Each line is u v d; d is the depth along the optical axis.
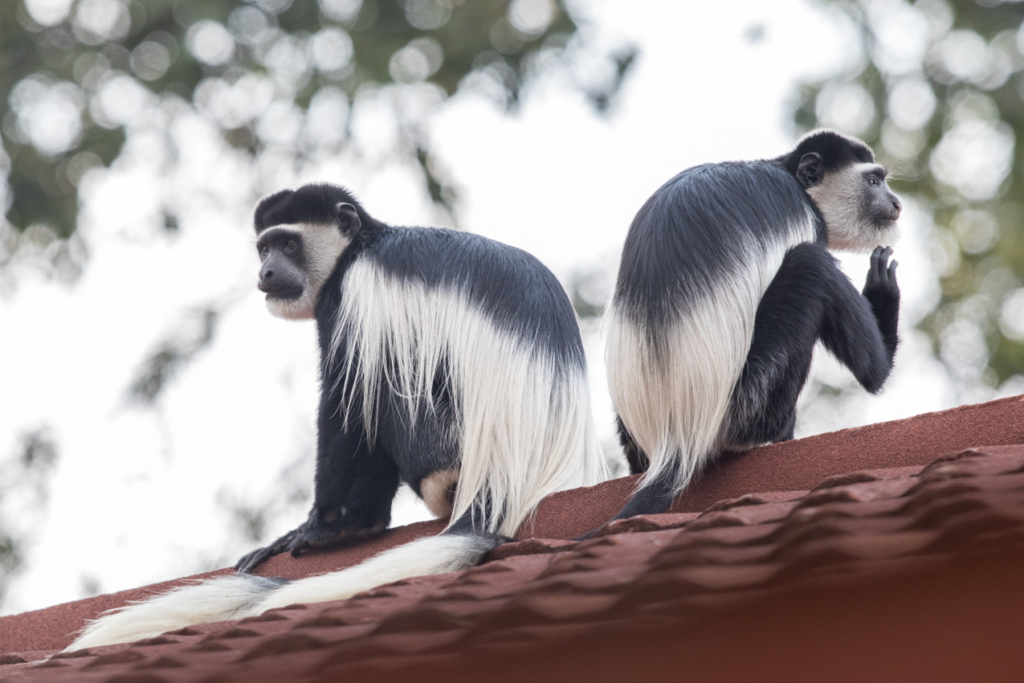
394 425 18.42
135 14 47.31
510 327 18.25
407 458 18.17
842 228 19.11
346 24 48.59
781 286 15.88
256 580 16.53
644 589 7.92
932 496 8.11
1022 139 47.38
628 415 16.00
